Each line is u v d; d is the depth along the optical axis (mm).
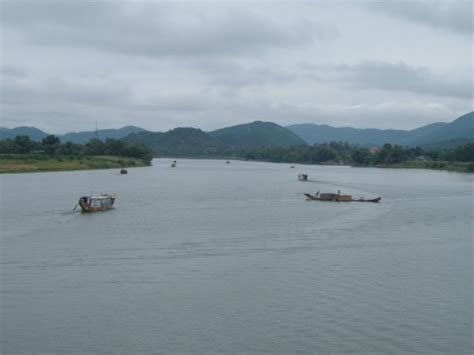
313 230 86062
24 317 45938
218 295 51312
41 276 57469
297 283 55188
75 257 65875
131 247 71938
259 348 40156
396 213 108375
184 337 41969
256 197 140500
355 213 107812
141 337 42062
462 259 65875
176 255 67188
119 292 52188
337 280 56344
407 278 57281
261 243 74875
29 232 83062
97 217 99875
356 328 43719
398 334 42688
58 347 40469
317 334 42562
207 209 113375
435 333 43031
